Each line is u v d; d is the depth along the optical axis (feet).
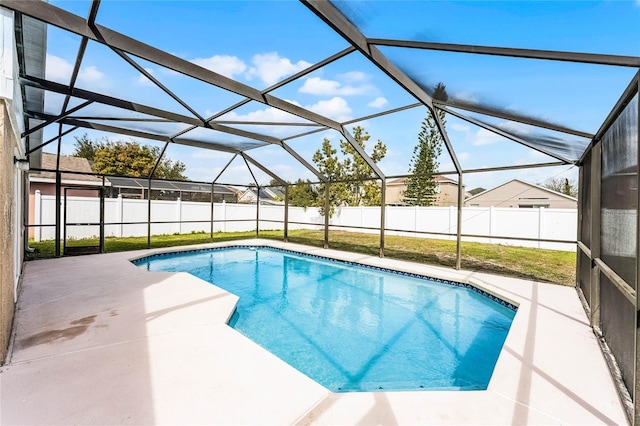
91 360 8.87
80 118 20.79
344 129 23.76
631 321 7.72
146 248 30.78
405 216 49.52
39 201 34.12
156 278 18.58
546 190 52.90
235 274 26.58
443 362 12.31
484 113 14.89
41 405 6.81
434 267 24.20
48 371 8.25
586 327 12.23
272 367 8.68
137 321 11.89
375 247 37.32
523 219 39.04
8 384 7.61
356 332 15.03
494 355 12.91
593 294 12.00
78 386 7.57
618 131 9.33
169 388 7.57
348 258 27.99
